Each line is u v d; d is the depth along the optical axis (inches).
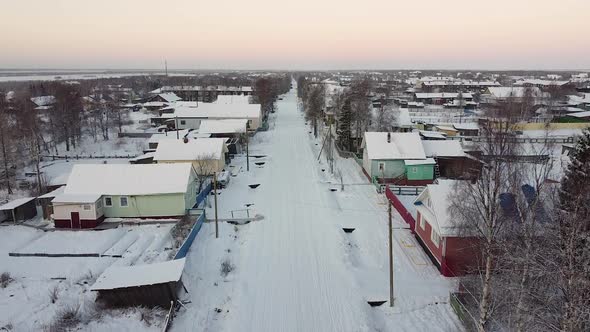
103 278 905.5
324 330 828.0
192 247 1215.6
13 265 1119.6
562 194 885.8
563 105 3880.4
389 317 883.4
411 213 1471.5
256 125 3213.6
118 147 2709.2
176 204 1441.9
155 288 874.1
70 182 1445.6
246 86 6683.1
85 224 1373.0
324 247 1205.1
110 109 3533.5
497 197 836.0
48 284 1008.9
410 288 989.2
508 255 697.0
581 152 983.0
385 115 2842.0
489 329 797.9
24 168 2180.1
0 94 3560.5
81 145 2751.0
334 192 1754.4
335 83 7391.7
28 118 2536.9
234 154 2447.1
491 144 815.7
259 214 1481.3
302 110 4547.2
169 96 4857.3
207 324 852.6
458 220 953.5
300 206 1566.2
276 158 2368.4
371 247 1228.5
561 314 609.3
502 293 804.0
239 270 1079.0
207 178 1847.9
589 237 543.2
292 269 1079.0
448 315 881.5
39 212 1546.5
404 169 1829.5
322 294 957.8
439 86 6264.8
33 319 847.7
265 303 924.6
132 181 1450.5
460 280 951.6
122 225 1395.2
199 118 3213.6
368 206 1573.6
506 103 2738.7
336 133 2829.7
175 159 1882.4
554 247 658.2
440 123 3299.7
